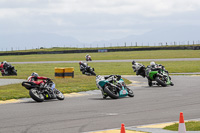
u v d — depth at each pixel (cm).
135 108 4016
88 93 5759
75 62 18075
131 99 4884
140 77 9488
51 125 3045
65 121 3231
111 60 19188
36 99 4628
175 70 11981
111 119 3325
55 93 4878
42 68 13700
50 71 11944
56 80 7375
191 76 9544
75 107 4147
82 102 4622
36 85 4712
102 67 13950
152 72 6756
